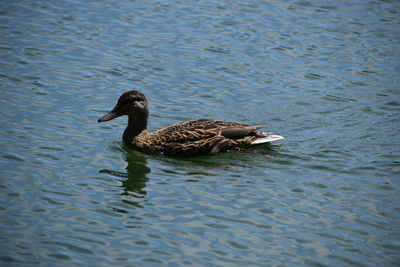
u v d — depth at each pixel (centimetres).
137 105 1582
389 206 1296
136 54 2108
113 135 1656
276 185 1384
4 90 1811
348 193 1348
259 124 1719
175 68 2030
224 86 1939
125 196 1320
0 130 1580
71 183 1362
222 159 1535
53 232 1167
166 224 1214
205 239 1166
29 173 1386
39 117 1678
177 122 1720
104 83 1914
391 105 1847
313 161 1502
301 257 1120
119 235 1169
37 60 2019
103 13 2425
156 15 2423
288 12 2497
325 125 1720
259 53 2155
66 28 2267
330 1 2622
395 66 2094
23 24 2277
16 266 1059
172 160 1534
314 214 1263
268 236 1183
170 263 1089
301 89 1939
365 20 2431
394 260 1115
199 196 1327
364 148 1575
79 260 1086
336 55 2156
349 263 1105
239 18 2420
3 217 1202
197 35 2266
